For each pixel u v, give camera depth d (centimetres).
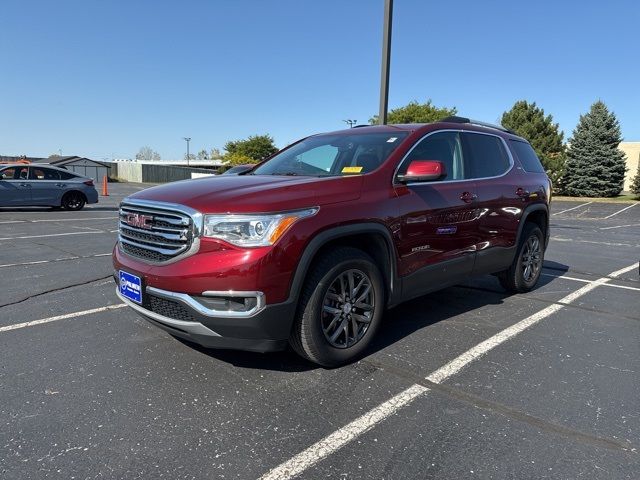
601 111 3014
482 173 473
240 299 291
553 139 3130
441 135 438
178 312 307
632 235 1315
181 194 324
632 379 335
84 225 1212
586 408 294
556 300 538
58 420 275
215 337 299
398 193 370
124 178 6550
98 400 298
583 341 407
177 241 305
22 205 1513
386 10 838
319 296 318
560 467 236
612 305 521
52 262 716
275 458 242
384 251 363
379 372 340
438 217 402
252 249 289
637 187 2867
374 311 359
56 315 460
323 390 312
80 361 355
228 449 249
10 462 237
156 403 295
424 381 327
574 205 2512
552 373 343
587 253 925
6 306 488
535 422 277
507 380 330
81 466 235
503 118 3288
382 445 253
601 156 2991
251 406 292
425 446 253
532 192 533
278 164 448
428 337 411
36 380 324
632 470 234
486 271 480
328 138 464
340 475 229
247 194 306
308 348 323
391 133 425
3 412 283
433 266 405
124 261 342
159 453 245
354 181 349
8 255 772
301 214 306
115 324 435
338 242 346
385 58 851
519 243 528
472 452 247
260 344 305
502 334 421
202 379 327
